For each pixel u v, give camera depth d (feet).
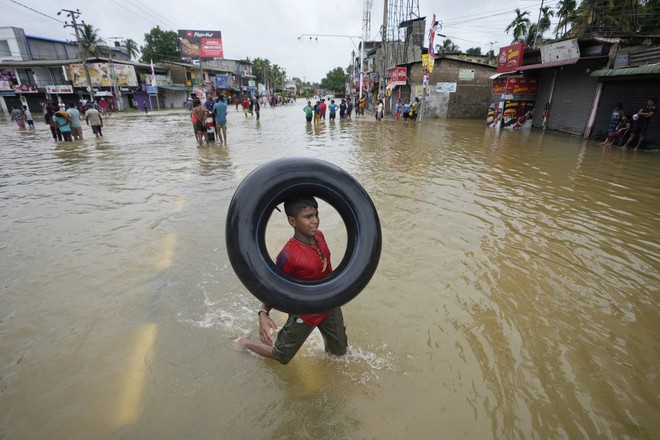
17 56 125.90
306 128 61.57
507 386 7.29
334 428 6.35
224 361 7.86
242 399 6.93
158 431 6.29
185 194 20.02
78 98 123.65
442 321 9.27
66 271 11.66
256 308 9.76
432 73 86.28
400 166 27.96
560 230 15.39
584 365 7.89
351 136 49.19
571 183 23.24
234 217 5.73
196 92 147.54
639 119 36.50
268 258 5.95
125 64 126.62
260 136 48.88
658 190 21.75
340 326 7.34
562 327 9.14
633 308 10.00
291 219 6.27
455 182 23.20
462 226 15.65
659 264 12.54
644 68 36.68
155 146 38.99
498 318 9.44
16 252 13.02
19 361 7.89
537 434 6.31
